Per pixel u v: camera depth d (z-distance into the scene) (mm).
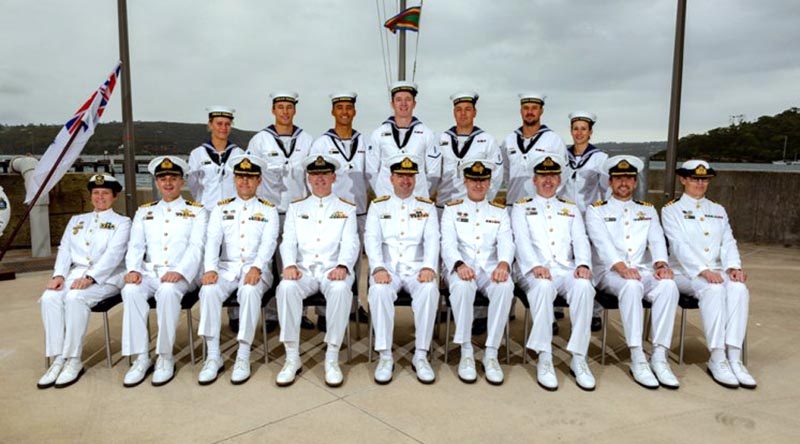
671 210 3674
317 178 3629
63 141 4980
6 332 4020
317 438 2555
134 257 3443
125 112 5906
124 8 5742
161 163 3553
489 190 4320
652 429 2652
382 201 3729
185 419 2738
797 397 3021
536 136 4363
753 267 6375
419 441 2533
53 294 3205
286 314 3195
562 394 3059
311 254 3580
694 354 3713
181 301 3297
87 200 7832
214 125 4254
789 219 7664
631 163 3645
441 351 3732
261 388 3115
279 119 4301
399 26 6504
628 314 3240
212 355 3283
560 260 3580
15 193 7254
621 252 3625
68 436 2562
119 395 3018
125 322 3174
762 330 4160
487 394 3053
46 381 3109
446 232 3631
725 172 8281
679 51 6059
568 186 4344
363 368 3424
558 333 4137
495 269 3369
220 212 3627
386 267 3576
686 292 3494
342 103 4250
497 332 3283
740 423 2711
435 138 4371
